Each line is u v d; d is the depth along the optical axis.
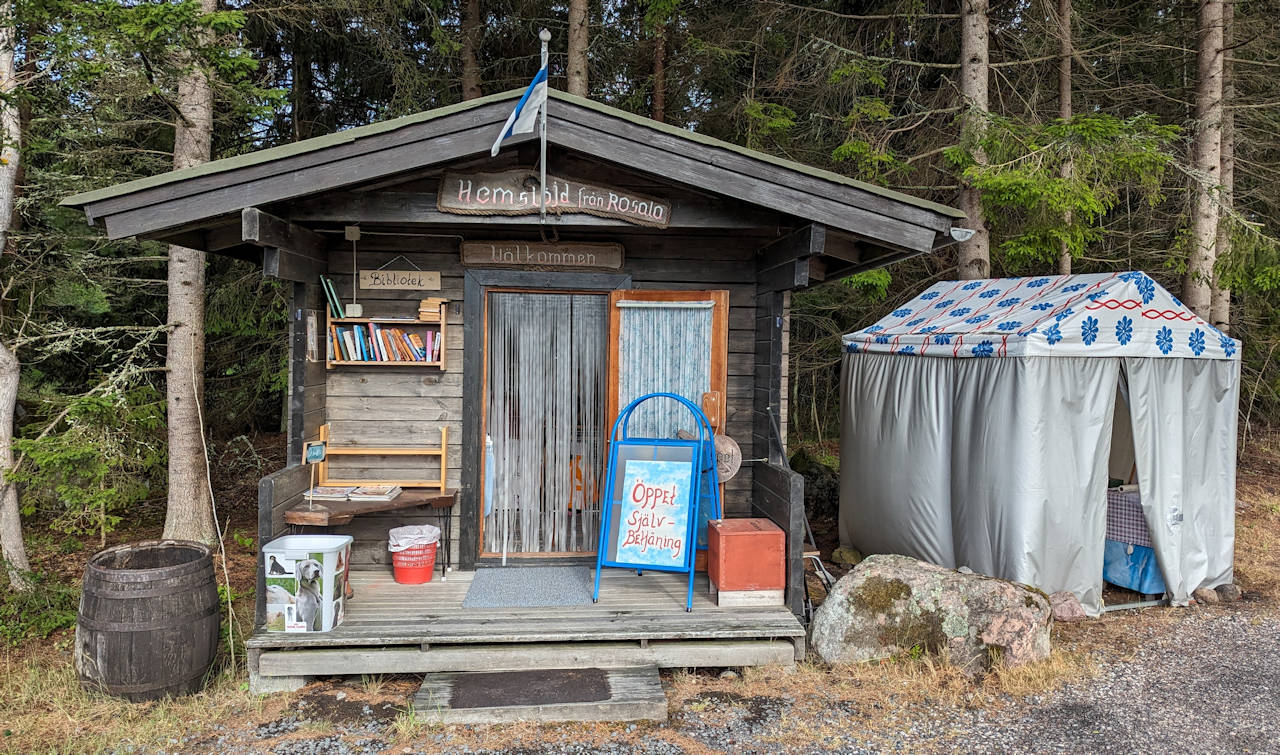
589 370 5.10
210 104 6.20
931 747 3.37
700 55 9.49
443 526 4.95
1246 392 9.84
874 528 6.26
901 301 9.91
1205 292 8.00
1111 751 3.36
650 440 4.47
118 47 4.62
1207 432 5.53
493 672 3.85
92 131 6.10
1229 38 8.60
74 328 5.98
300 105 9.18
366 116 9.87
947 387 5.59
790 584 4.27
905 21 8.86
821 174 3.96
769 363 4.72
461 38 9.39
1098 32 9.23
